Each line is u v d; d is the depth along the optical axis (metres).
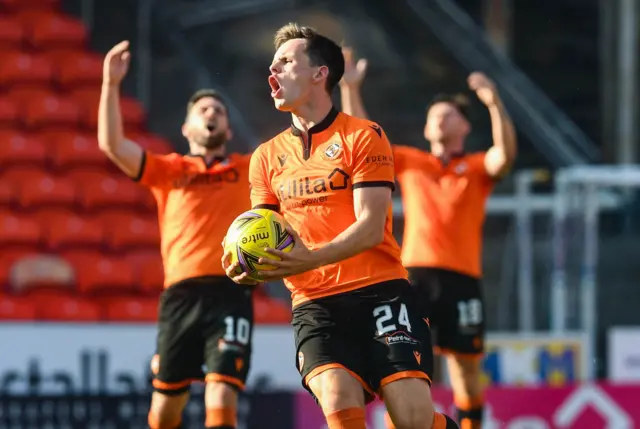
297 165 15.38
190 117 22.52
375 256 15.51
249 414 29.33
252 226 14.41
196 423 28.94
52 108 45.09
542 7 51.00
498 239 42.94
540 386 30.53
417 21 50.72
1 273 38.03
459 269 24.48
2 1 49.16
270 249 14.15
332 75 15.58
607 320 40.91
